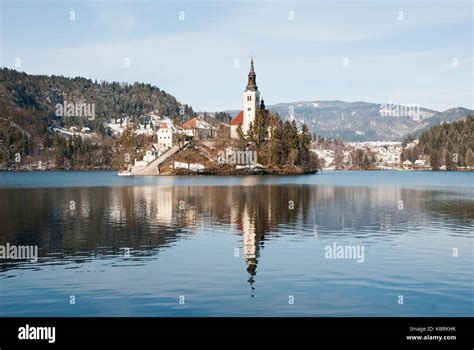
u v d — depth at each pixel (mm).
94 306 34062
